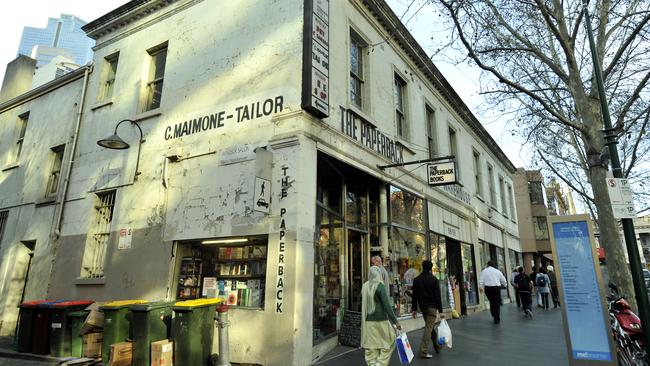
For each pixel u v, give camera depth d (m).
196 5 9.71
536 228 34.66
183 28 9.77
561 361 6.69
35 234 11.27
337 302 8.64
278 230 6.93
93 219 10.04
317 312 7.74
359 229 9.89
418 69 13.22
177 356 6.09
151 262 8.45
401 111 11.95
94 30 11.85
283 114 7.47
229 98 8.38
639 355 5.77
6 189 13.01
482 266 17.12
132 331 6.77
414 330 10.36
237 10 8.88
